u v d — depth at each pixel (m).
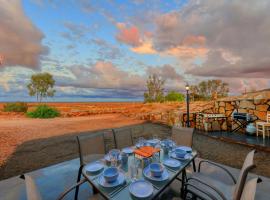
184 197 1.93
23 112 17.91
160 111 11.38
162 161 2.07
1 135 7.24
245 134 6.32
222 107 7.74
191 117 8.16
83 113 17.14
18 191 1.94
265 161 3.87
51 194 2.51
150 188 1.42
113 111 19.39
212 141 5.78
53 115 14.92
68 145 5.65
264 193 1.99
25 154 4.70
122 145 3.32
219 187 1.99
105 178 1.49
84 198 2.36
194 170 2.89
